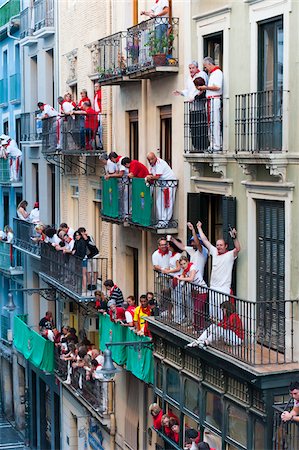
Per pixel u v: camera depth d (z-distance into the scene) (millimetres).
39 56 56875
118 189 38375
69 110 46125
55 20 52844
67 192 51219
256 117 28797
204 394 30812
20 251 62094
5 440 62344
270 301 26875
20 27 61688
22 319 60281
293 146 27016
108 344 34781
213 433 30281
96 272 43312
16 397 64312
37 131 56281
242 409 28344
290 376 26781
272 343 28359
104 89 44062
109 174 38531
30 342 51688
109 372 32625
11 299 54719
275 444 26516
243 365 27312
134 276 41219
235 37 30266
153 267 36406
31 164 59500
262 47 28984
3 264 64438
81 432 47188
